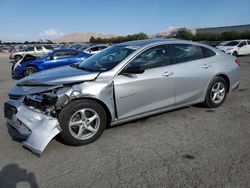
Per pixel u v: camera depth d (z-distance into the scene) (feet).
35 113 11.78
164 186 9.23
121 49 15.25
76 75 12.88
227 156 11.22
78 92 12.06
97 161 11.14
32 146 11.34
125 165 10.74
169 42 15.62
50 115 11.75
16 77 39.11
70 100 11.99
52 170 10.53
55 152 12.09
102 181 9.66
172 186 9.22
